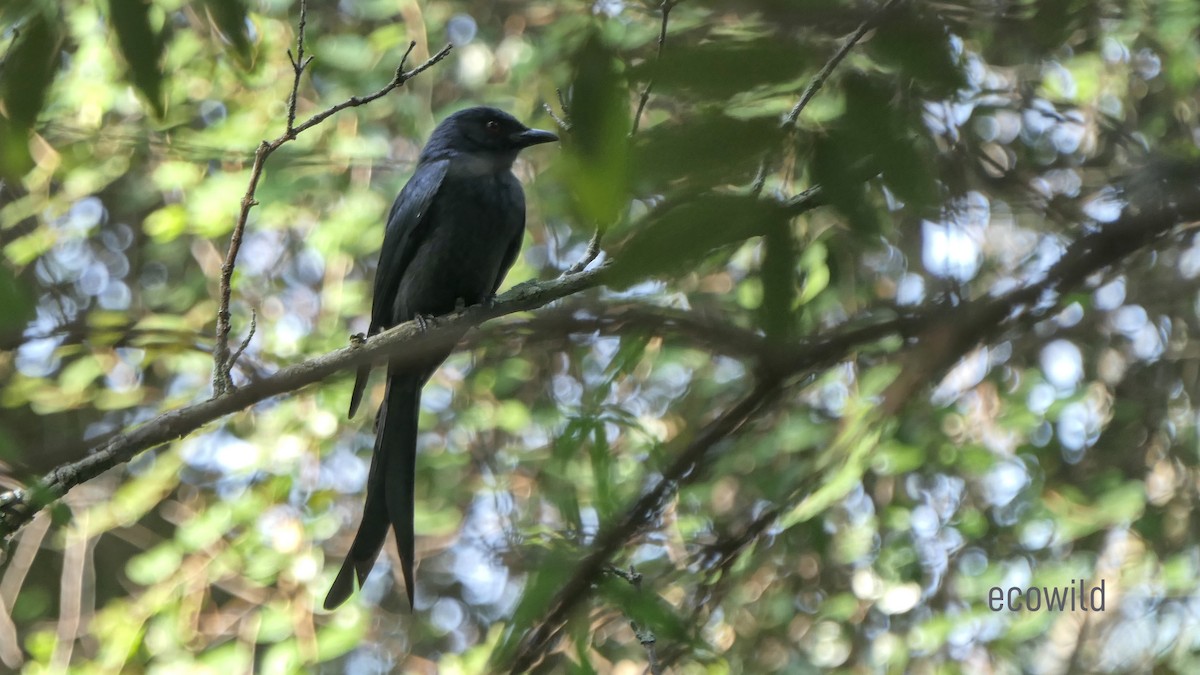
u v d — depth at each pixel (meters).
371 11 14.46
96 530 14.53
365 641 16.39
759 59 2.96
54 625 17.19
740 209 3.11
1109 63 12.12
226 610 15.07
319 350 14.26
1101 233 4.48
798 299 3.54
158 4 3.34
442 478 15.01
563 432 6.68
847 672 13.77
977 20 3.23
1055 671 14.51
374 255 16.45
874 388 8.09
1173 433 13.84
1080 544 13.91
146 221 14.74
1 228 13.89
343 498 15.99
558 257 12.70
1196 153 5.07
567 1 3.20
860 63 3.16
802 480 8.32
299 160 13.98
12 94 3.41
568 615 5.14
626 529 5.07
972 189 4.10
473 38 15.15
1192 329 13.97
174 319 11.00
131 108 13.73
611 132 2.94
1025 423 12.50
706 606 7.34
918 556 13.30
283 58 14.39
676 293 4.38
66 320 5.76
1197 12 7.80
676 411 13.17
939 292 4.41
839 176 3.18
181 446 14.42
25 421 15.32
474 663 12.57
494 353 7.67
